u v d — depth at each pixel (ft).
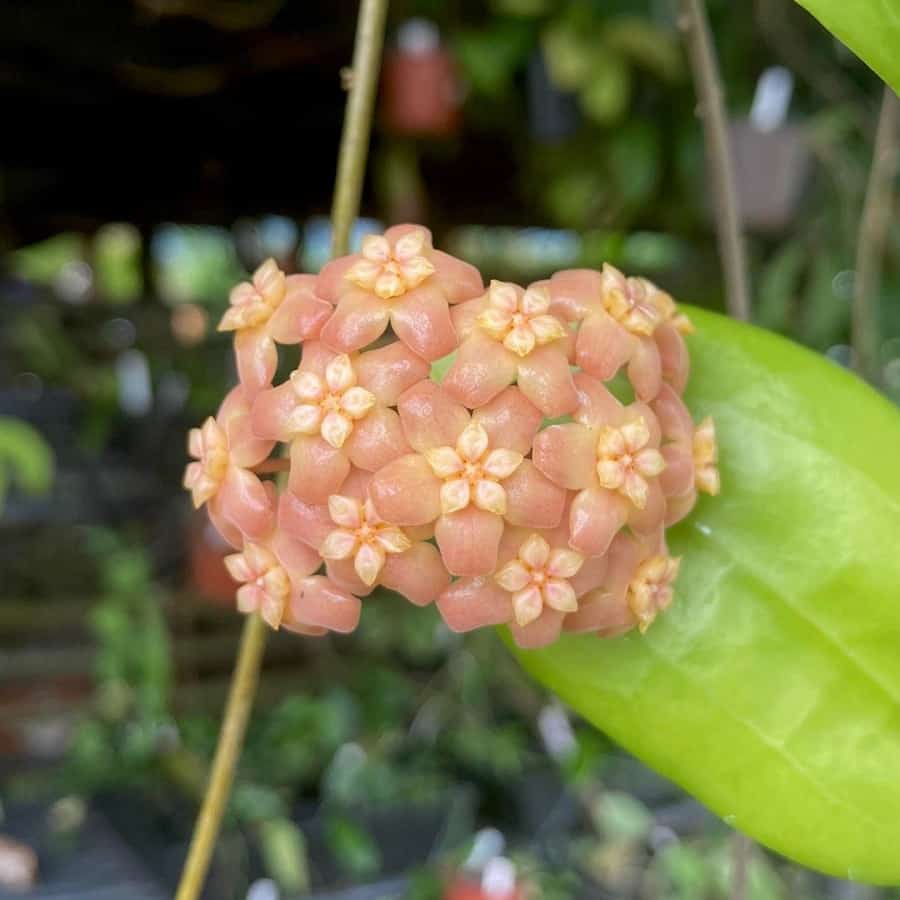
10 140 1.28
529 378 0.34
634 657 0.44
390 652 1.71
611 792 1.47
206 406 1.90
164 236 2.19
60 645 1.79
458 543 0.33
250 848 1.35
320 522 0.36
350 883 1.34
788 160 1.14
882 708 0.42
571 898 1.37
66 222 1.49
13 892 1.24
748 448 0.44
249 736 1.58
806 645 0.43
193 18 1.03
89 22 1.01
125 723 1.50
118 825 1.39
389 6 1.23
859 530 0.42
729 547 0.44
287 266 1.67
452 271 0.35
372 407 0.34
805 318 1.13
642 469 0.35
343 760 1.51
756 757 0.42
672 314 0.40
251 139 1.35
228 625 1.75
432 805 1.47
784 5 1.09
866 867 0.41
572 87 1.23
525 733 1.60
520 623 0.35
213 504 0.39
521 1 1.20
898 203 1.08
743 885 0.50
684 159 1.25
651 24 1.19
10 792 1.51
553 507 0.34
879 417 0.44
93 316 1.99
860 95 1.10
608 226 1.34
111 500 1.98
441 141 1.38
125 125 1.29
